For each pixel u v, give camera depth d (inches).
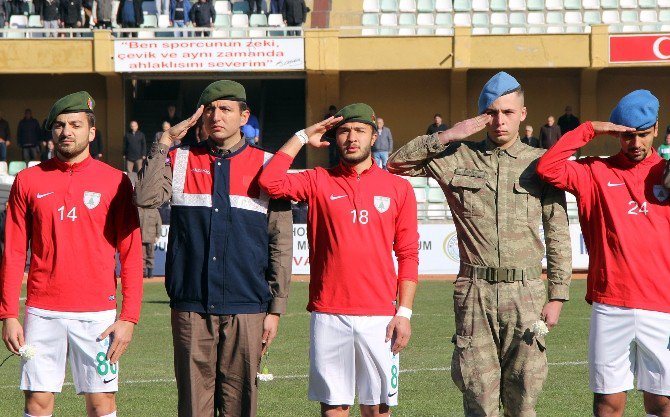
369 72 1390.3
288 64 1222.3
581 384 434.3
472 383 276.5
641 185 276.8
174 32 1291.8
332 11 1424.7
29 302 278.7
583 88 1359.5
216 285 271.7
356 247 273.9
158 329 609.9
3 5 1309.1
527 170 277.7
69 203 275.9
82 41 1224.2
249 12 1381.6
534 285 275.7
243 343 273.4
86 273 276.4
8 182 1186.0
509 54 1236.5
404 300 277.7
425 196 1180.5
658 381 276.4
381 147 1181.7
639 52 1222.3
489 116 277.4
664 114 1370.6
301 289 856.9
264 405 395.2
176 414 381.7
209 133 277.9
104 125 1373.0
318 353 276.7
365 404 278.5
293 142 275.0
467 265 278.4
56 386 278.4
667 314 274.1
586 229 283.7
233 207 274.8
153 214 903.7
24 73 1258.6
